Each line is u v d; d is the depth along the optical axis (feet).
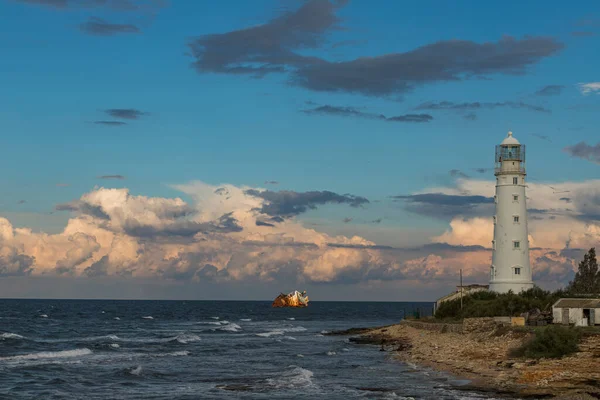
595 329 234.17
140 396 180.14
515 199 339.57
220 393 184.44
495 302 317.01
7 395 178.40
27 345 314.96
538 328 251.80
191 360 265.54
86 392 186.50
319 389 188.75
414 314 427.74
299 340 380.78
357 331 433.07
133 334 427.33
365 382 201.26
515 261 335.88
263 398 176.35
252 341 371.76
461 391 177.58
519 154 342.44
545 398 159.22
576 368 190.49
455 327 311.27
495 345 249.34
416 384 193.77
